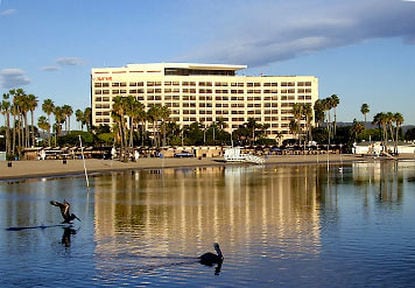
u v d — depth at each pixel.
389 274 23.06
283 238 30.33
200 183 71.12
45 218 38.97
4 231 33.72
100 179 79.50
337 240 29.70
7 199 51.66
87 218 38.78
